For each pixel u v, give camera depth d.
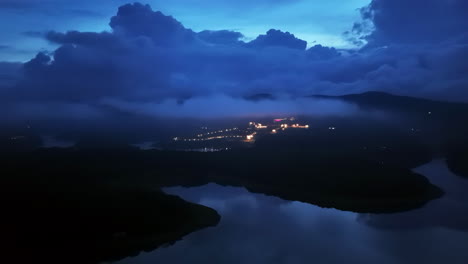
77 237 68.56
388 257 63.56
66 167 125.62
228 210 91.38
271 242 70.38
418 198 97.81
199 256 64.00
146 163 137.00
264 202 98.62
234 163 135.50
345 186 105.75
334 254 65.00
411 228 78.06
